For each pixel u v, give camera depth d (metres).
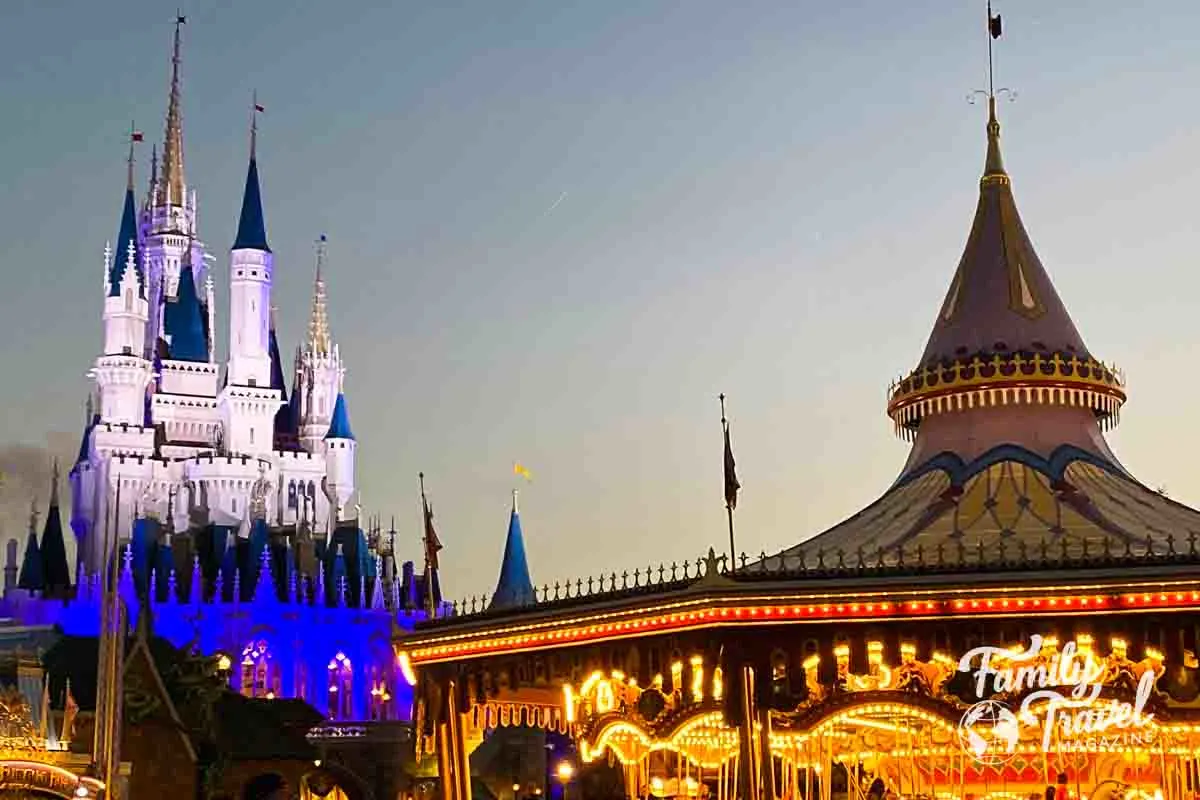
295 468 185.88
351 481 190.25
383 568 160.25
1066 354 43.31
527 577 126.94
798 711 37.75
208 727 75.31
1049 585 34.91
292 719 83.75
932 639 35.75
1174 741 40.41
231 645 145.38
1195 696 36.03
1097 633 34.94
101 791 50.56
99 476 170.38
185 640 144.12
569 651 40.69
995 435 42.59
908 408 45.03
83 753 57.31
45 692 60.81
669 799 47.09
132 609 142.38
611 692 42.88
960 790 41.53
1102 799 40.81
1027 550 37.62
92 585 146.88
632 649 39.03
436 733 44.16
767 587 36.25
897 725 41.19
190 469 175.25
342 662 150.25
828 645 36.22
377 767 94.38
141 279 182.25
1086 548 35.88
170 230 198.25
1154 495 41.47
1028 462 41.47
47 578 166.88
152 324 191.38
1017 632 35.31
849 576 36.25
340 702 149.25
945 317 45.28
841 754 43.28
